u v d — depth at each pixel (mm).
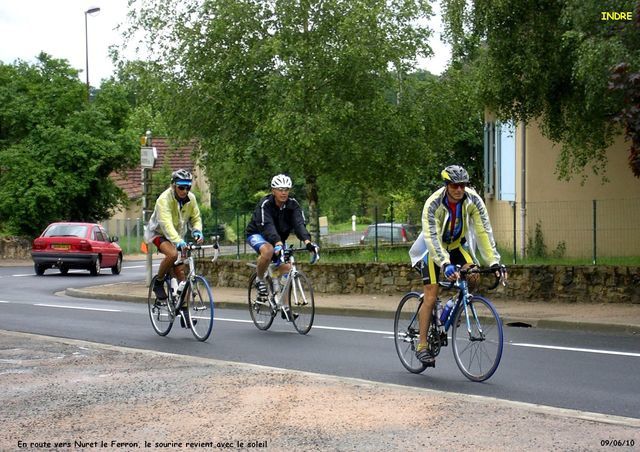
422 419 7266
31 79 47812
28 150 45438
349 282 21734
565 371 10359
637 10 14430
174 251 13406
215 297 21578
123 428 7133
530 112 19469
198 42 25000
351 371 10500
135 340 13492
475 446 6465
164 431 7008
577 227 21016
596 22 16500
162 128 27156
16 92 47250
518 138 24750
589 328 15047
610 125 18812
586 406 8352
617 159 23391
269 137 24578
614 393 8969
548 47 18203
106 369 9969
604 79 15883
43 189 44438
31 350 11602
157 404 7984
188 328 13688
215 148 25844
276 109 23766
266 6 24812
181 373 9609
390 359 11422
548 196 24000
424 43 24938
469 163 39438
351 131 24453
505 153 27500
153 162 24859
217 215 27500
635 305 17625
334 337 13758
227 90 25047
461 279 9805
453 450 6371
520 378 9875
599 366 10734
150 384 8969
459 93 25297
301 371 9734
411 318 10367
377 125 24797
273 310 14461
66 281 30812
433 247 9383
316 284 22188
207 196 60688
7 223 45688
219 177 28953
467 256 9812
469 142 38531
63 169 45812
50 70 48156
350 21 23344
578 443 6523
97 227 35156
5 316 17469
